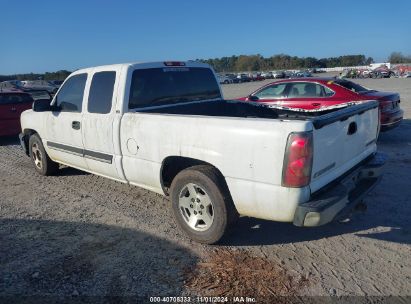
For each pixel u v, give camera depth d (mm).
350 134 3992
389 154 7820
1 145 10547
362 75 53844
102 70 5086
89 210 5230
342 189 3686
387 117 8906
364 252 3920
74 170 7242
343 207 3641
